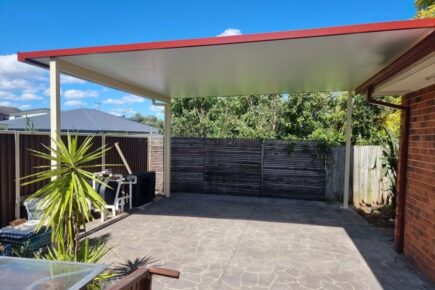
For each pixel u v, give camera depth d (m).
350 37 3.30
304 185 8.27
